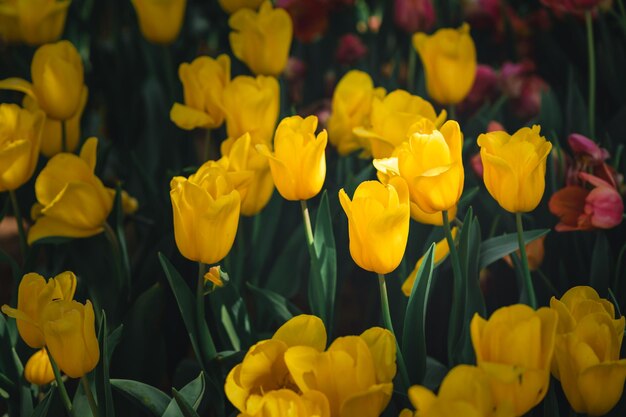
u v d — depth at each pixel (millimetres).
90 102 1907
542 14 1905
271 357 999
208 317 1363
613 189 1283
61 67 1389
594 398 988
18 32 1808
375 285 1411
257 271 1453
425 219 1230
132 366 1297
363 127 1428
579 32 1799
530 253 1321
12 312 1085
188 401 1138
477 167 1385
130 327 1290
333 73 2010
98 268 1418
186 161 1700
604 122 1742
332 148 1624
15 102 1951
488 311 1421
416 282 1133
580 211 1327
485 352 957
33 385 1297
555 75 1837
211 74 1356
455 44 1420
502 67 1822
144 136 1779
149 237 1451
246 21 1502
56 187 1277
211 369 1220
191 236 1120
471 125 1530
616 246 1430
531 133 1099
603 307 1020
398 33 1926
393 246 1057
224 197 1096
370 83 1427
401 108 1313
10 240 1894
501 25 1944
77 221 1286
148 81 1792
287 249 1442
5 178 1291
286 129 1132
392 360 1001
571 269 1405
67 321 1039
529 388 948
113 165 1893
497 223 1466
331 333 1240
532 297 1137
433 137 1071
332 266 1234
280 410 953
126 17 2182
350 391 973
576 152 1352
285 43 1510
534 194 1098
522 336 940
